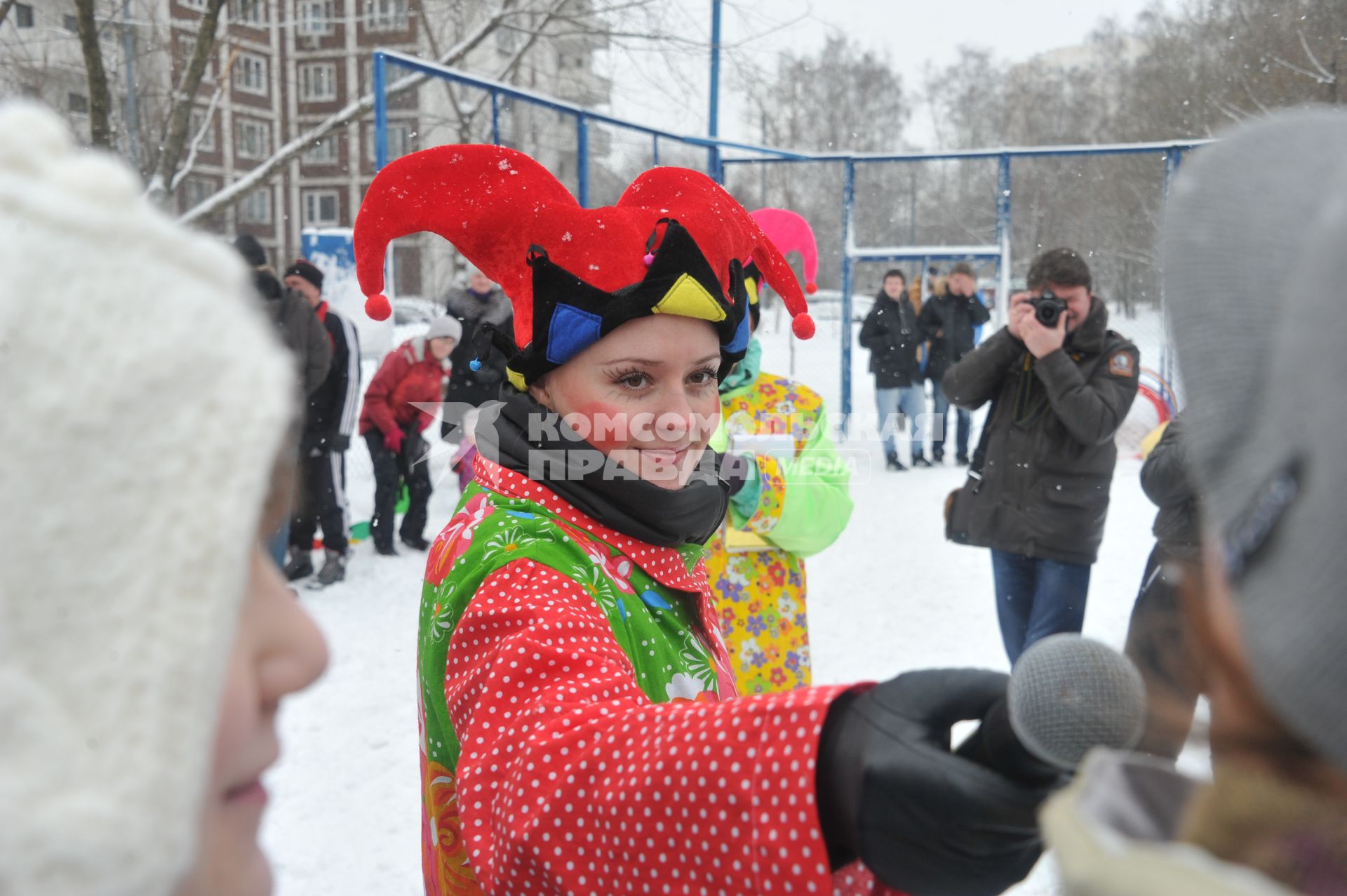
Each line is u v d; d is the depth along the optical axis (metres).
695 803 0.87
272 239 17.59
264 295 5.54
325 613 5.69
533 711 1.08
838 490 2.89
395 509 7.05
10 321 0.41
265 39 12.77
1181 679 0.58
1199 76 16.83
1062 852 0.55
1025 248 22.45
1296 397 0.46
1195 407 0.52
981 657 4.99
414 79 8.26
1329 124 0.52
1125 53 25.62
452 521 1.52
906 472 10.17
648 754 0.92
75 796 0.40
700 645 1.52
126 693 0.41
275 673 0.60
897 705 0.78
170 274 0.45
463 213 1.52
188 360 0.44
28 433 0.41
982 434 3.84
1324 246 0.46
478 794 1.08
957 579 6.32
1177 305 0.54
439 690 1.37
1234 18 15.16
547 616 1.21
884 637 5.30
